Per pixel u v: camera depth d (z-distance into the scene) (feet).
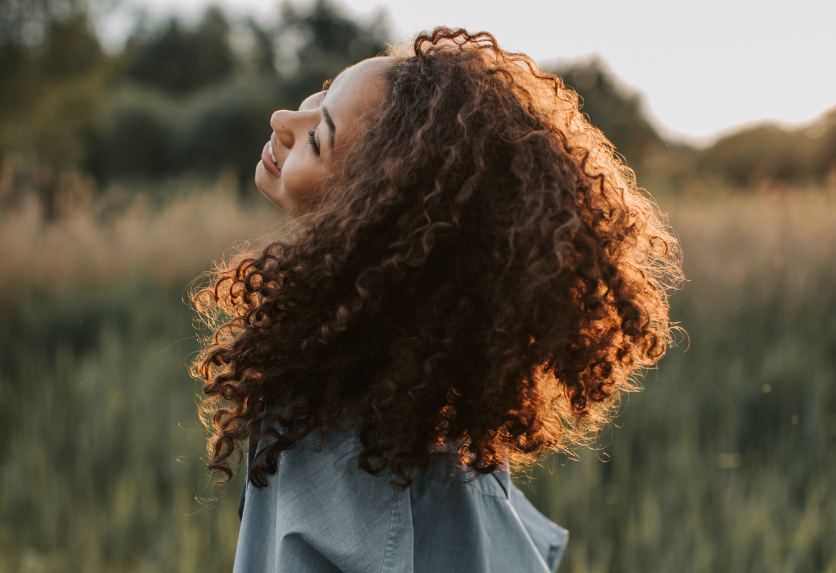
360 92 1.96
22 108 28.94
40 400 9.41
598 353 1.89
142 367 10.82
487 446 1.89
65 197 19.54
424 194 1.81
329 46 76.43
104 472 7.98
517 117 1.97
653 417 8.58
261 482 1.87
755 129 32.73
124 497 7.20
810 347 10.39
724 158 33.45
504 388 1.76
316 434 1.88
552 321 1.72
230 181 24.06
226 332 2.14
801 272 12.34
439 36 2.04
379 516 1.82
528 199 1.79
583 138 2.13
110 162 52.44
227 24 81.46
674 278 2.40
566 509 6.74
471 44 2.11
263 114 49.75
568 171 1.90
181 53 76.89
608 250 1.91
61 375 10.25
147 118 53.06
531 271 1.68
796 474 7.28
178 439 8.46
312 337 1.78
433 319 1.76
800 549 5.98
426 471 1.89
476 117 1.89
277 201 2.12
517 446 2.00
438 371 1.75
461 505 2.06
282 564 1.76
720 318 11.53
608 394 2.05
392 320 1.82
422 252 1.74
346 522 1.79
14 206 17.40
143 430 8.82
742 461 7.84
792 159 26.81
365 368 1.83
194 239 17.17
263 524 1.98
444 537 2.02
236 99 50.57
